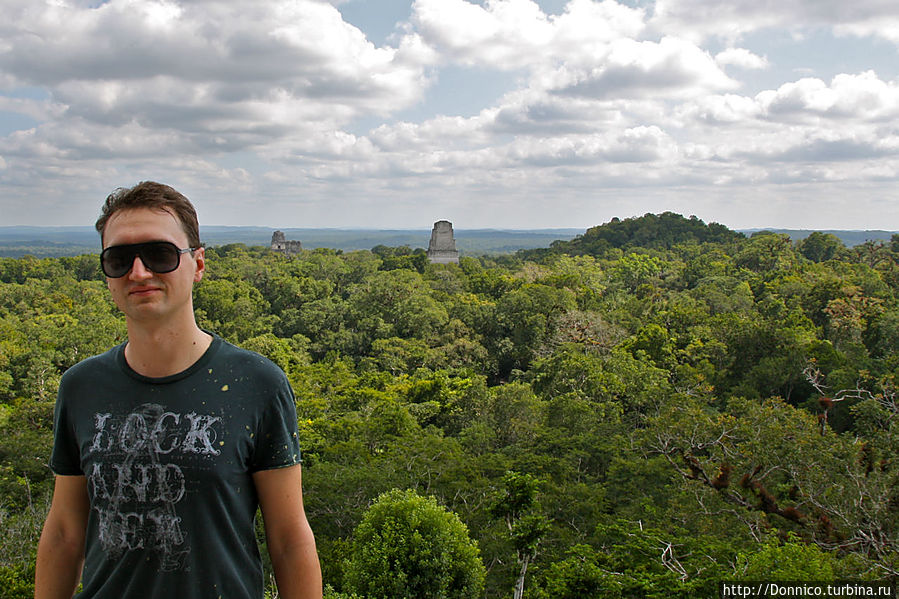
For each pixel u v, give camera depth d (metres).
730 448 24.56
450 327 70.69
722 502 23.64
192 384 3.09
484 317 73.31
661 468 27.94
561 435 35.09
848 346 52.19
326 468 29.48
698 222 174.62
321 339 75.44
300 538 3.26
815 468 21.19
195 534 2.94
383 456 32.44
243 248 156.50
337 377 57.84
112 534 2.99
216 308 82.62
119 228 2.99
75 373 3.24
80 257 122.44
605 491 28.12
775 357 44.53
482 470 31.42
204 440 2.97
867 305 63.75
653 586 17.06
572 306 71.62
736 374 46.88
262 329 78.62
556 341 63.69
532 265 116.69
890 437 22.30
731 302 78.25
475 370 63.69
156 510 2.94
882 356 54.94
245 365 3.21
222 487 2.97
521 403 41.94
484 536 24.55
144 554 2.95
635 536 20.47
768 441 22.92
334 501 26.45
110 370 3.18
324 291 94.75
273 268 113.00
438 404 46.41
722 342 54.72
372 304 81.00
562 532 24.86
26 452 34.84
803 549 16.45
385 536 18.59
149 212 3.02
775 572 15.40
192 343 3.18
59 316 73.00
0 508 25.36
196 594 2.95
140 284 2.95
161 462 2.94
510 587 22.58
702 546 19.41
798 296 74.25
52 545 3.34
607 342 60.31
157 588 2.94
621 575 17.95
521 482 21.22
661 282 110.06
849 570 15.91
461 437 38.44
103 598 3.01
